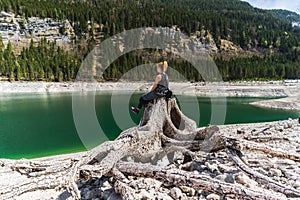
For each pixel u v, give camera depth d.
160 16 124.50
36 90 58.66
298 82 79.06
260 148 5.74
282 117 26.98
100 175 5.63
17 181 7.12
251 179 5.34
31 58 84.31
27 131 18.23
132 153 6.41
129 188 4.73
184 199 4.79
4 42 120.94
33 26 129.50
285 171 6.02
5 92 56.41
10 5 132.12
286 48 161.88
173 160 7.36
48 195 5.93
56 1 156.25
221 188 4.30
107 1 167.88
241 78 91.62
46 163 8.11
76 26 131.25
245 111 31.98
